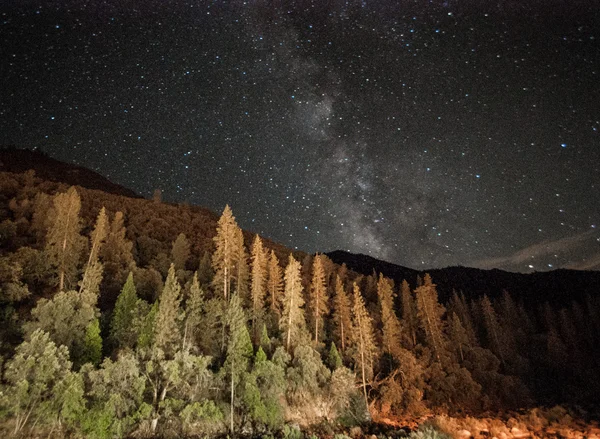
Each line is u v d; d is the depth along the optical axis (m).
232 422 19.23
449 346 45.44
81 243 30.47
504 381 37.94
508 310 63.06
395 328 40.16
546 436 24.53
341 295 41.41
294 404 23.45
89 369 16.11
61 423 14.14
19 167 97.50
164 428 16.78
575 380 43.38
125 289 22.69
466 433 24.44
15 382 13.50
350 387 25.84
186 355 18.80
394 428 25.81
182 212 76.19
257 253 38.41
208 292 36.12
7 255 28.12
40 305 18.30
